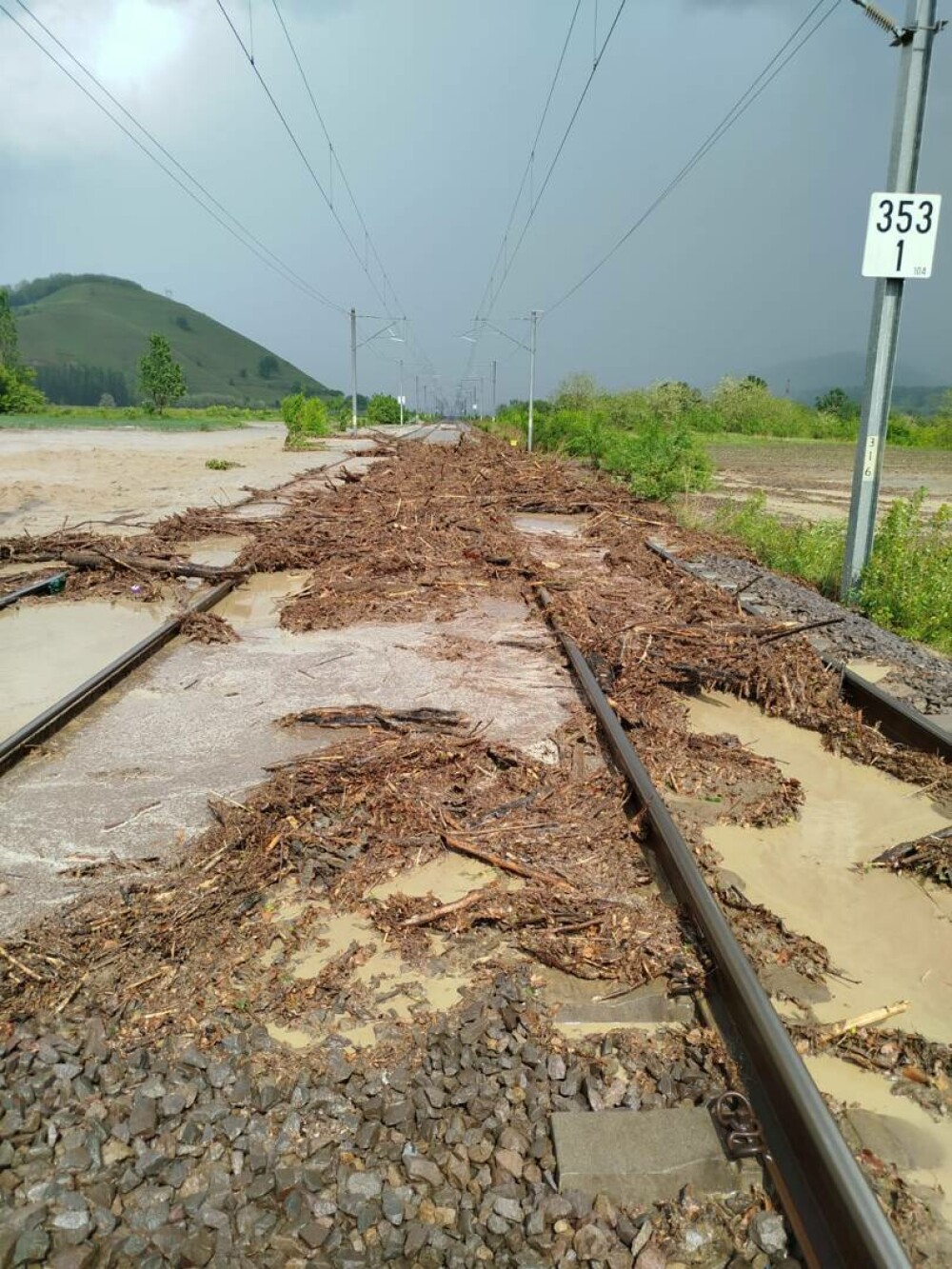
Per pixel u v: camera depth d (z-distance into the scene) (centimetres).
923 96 938
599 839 455
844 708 680
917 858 452
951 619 952
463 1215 240
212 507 1678
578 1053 304
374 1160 258
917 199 945
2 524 1474
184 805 493
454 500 1773
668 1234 236
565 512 1894
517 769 533
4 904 392
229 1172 253
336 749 553
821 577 1197
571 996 338
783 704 694
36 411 6975
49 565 1148
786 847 479
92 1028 304
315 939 372
